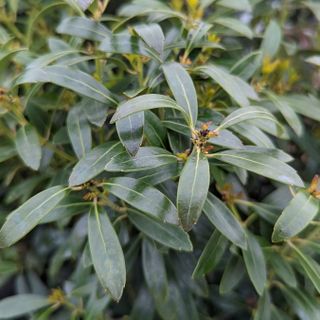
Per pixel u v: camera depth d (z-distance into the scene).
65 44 0.31
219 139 0.24
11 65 0.34
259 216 0.32
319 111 0.34
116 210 0.30
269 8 0.41
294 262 0.31
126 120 0.24
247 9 0.32
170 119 0.27
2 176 0.37
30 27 0.34
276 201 0.33
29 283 0.46
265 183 0.39
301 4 0.43
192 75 0.29
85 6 0.26
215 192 0.33
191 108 0.24
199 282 0.33
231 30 0.35
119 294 0.23
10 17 0.37
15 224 0.23
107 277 0.23
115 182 0.25
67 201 0.28
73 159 0.33
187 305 0.34
